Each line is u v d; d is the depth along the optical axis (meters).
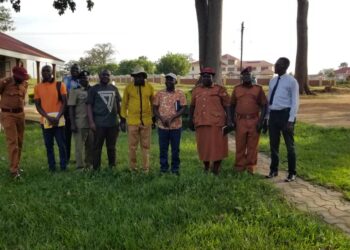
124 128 7.54
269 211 5.28
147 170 7.49
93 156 7.55
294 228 4.80
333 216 5.46
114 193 6.04
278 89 7.15
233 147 11.45
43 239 4.53
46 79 7.63
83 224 4.88
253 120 7.43
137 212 5.21
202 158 7.45
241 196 5.87
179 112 7.32
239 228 4.72
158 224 4.90
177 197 5.82
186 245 4.30
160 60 93.50
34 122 17.67
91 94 7.41
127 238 4.42
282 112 7.15
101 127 7.43
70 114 7.77
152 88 7.48
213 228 4.69
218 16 16.95
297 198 6.25
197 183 6.35
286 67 7.10
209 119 7.30
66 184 6.56
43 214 5.16
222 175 7.21
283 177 7.54
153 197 5.96
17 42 26.92
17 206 5.42
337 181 7.10
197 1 19.05
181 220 5.00
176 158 7.44
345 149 10.37
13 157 7.34
